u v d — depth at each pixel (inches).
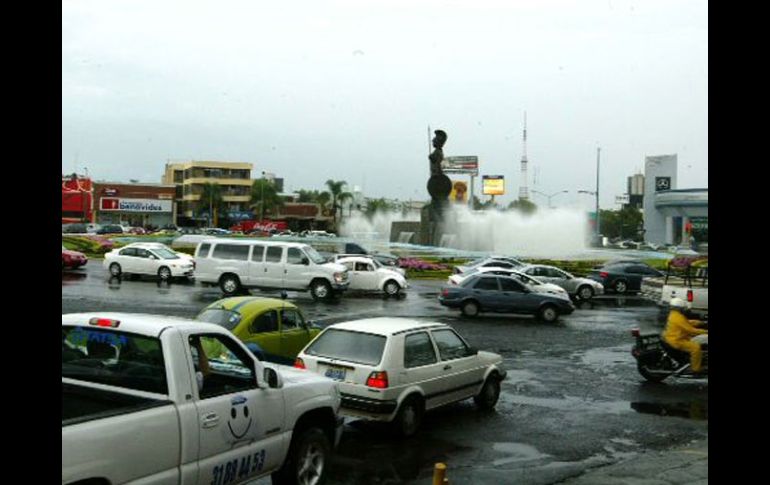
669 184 4197.8
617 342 764.0
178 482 214.5
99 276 1339.8
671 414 455.2
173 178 4672.7
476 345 723.4
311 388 281.1
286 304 518.0
